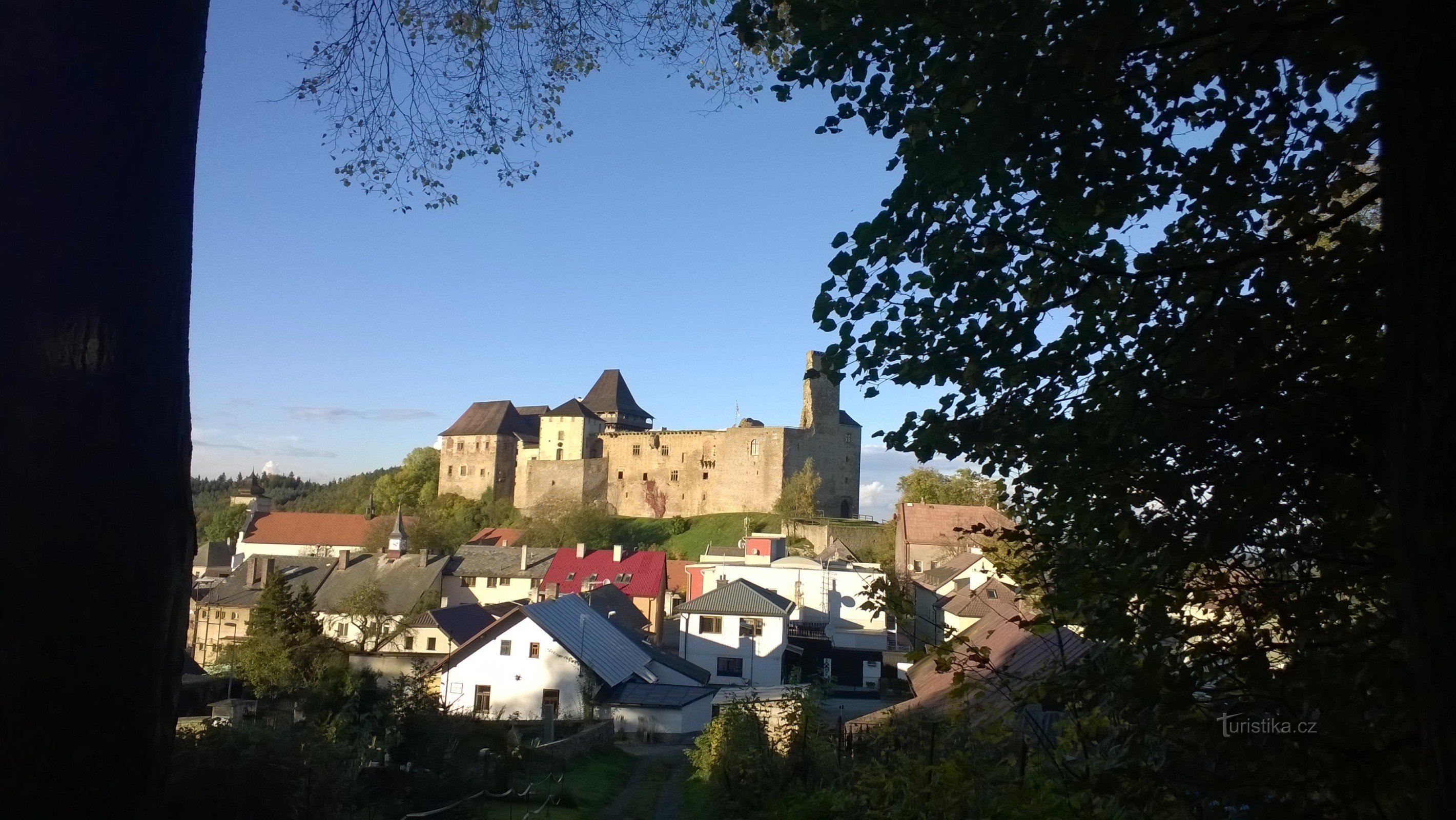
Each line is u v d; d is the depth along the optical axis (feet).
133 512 8.90
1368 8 8.20
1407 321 7.36
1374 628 10.50
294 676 101.71
